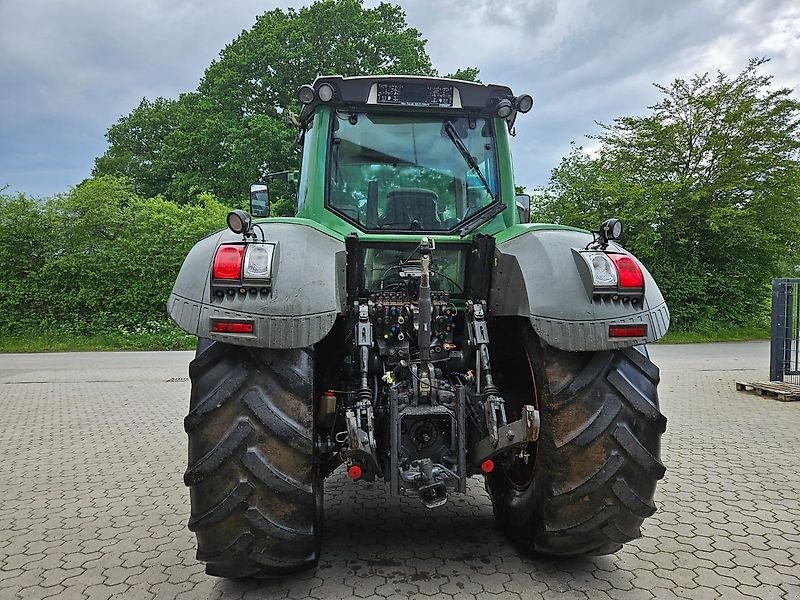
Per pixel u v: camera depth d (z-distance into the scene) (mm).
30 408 7797
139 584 2943
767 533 3496
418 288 3186
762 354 14305
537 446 2852
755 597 2758
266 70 26531
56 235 17500
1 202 17469
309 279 2521
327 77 3352
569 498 2670
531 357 2844
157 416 7230
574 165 23594
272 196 23812
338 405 3000
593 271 2656
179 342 16469
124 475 4828
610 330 2625
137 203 18922
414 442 2867
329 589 2826
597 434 2643
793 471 4738
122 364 12688
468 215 3469
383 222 3402
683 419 6773
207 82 29953
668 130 19688
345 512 3867
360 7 27203
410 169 3447
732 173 18984
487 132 3537
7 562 3219
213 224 18281
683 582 2893
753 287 20094
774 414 7055
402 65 27172
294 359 2578
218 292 2473
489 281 3117
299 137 4023
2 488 4512
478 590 2801
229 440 2479
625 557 3164
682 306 19344
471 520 3703
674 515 3775
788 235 19625
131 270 17062
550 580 2900
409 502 4055
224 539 2523
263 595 2787
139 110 38969
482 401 2908
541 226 3125
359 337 2883
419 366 2908
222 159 26484
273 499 2506
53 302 17047
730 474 4656
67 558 3258
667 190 19047
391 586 2844
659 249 19859
